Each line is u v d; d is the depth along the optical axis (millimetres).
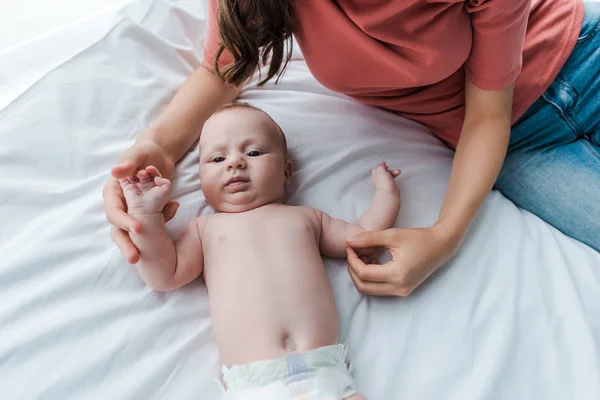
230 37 720
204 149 872
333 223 848
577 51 914
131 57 1002
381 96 970
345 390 683
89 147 885
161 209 747
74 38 1137
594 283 826
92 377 686
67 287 741
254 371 661
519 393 715
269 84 1088
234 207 833
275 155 871
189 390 701
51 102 908
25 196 810
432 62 795
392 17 725
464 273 824
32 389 664
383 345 759
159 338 736
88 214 812
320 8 729
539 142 954
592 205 895
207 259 787
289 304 720
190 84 943
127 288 766
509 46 765
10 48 1101
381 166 935
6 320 706
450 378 727
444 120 991
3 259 749
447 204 838
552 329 766
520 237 874
